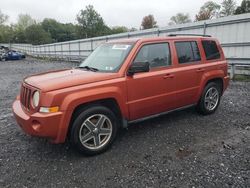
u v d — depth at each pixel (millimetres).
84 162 4023
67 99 3795
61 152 4379
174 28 15141
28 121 3811
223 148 4375
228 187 3275
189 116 6035
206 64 5777
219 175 3545
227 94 8469
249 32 11258
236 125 5453
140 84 4559
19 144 4758
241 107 6793
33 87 3943
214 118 5906
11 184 3488
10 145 4723
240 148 4363
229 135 4930
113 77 4293
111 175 3631
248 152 4207
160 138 4836
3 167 3928
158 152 4277
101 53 5191
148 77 4652
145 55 4746
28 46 61844
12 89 10992
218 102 6285
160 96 4891
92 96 3980
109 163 3963
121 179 3525
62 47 35188
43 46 45844
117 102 4312
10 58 37688
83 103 4008
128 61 4496
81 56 28781
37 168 3881
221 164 3838
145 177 3555
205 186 3309
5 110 7285
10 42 93562
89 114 4051
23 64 28375
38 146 4645
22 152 4422
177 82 5141
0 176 3684
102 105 4371
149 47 4832
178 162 3938
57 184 3461
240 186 3287
